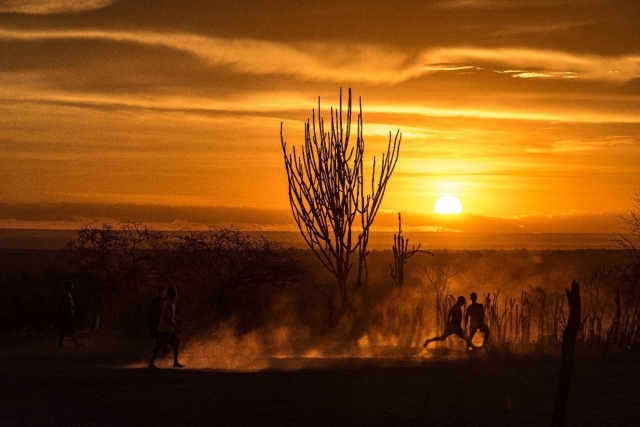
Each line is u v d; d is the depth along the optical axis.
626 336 32.47
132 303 41.47
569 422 16.80
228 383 22.25
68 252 45.91
